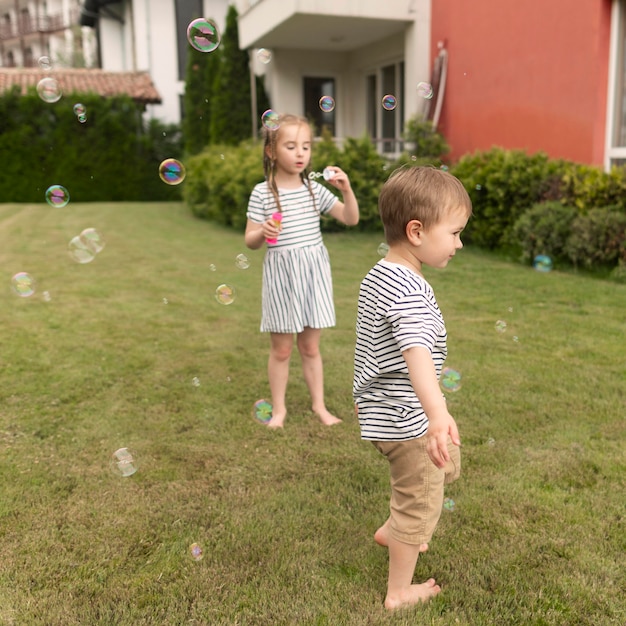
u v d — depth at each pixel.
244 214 9.00
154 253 7.34
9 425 2.76
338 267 6.29
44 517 2.07
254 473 2.36
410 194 1.56
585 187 5.97
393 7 10.05
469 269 6.12
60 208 13.10
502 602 1.66
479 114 8.70
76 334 4.12
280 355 2.79
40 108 16.78
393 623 1.59
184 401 3.04
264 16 11.28
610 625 1.57
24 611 1.65
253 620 1.61
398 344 1.52
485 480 2.25
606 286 5.23
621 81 6.69
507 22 7.94
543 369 3.34
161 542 1.95
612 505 2.08
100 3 20.30
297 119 2.71
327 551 1.89
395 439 1.59
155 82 19.78
